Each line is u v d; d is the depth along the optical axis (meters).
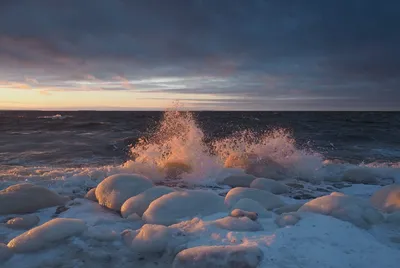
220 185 5.78
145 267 2.65
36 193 4.20
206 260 2.41
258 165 6.61
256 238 2.79
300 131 19.89
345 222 3.15
